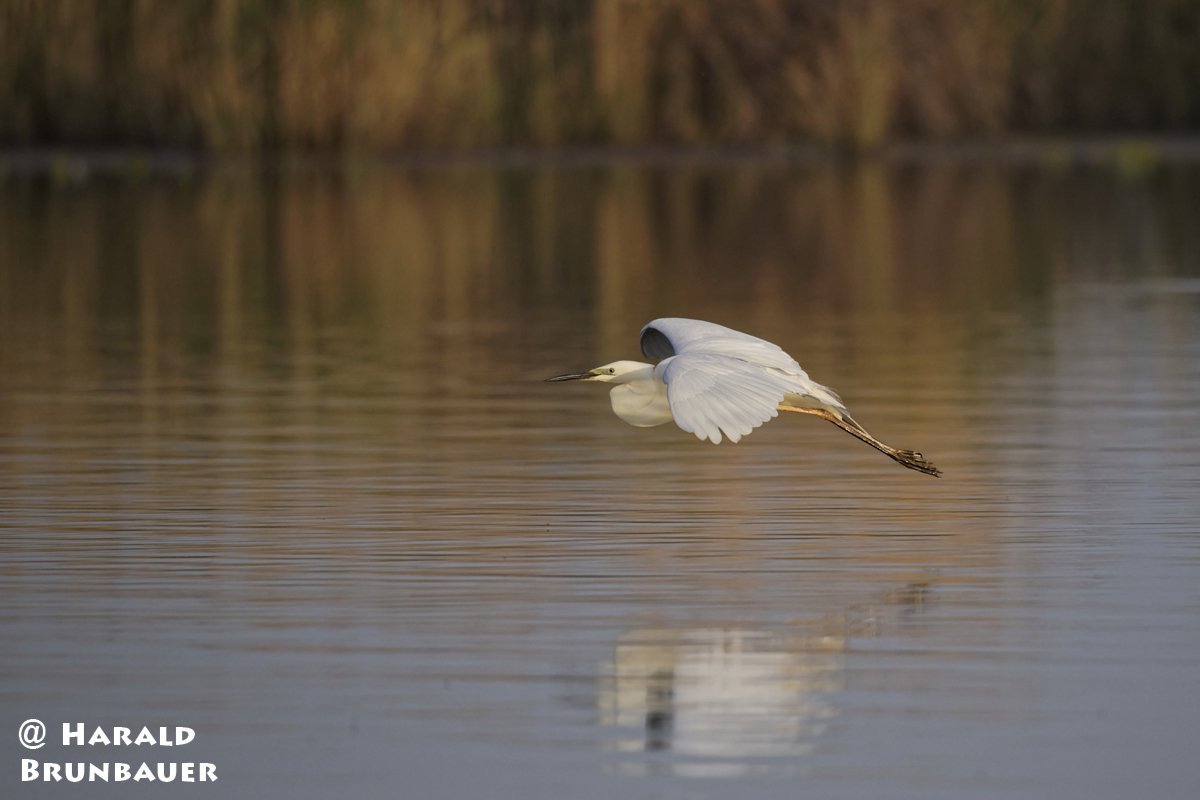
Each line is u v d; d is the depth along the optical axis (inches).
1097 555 394.0
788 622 344.5
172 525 430.0
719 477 487.5
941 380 657.0
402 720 293.1
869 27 1897.1
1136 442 530.6
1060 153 1983.3
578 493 466.6
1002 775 267.7
